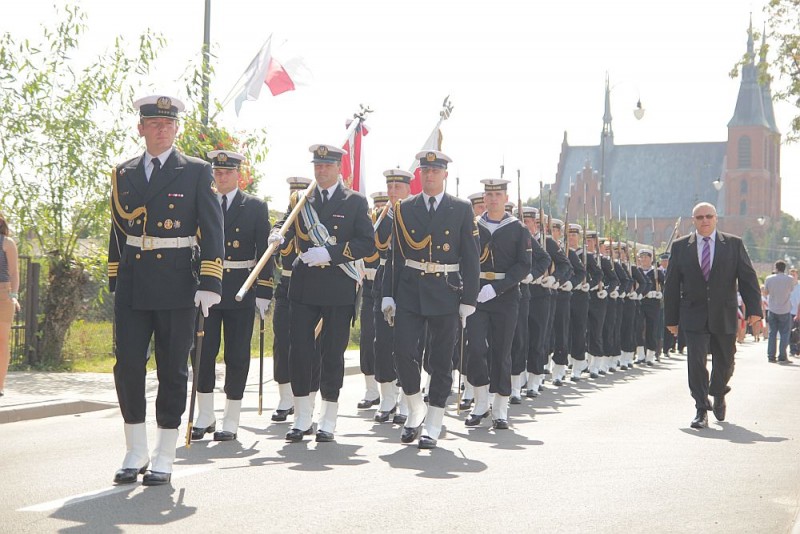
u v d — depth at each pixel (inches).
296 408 421.7
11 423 464.1
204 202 322.0
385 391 502.6
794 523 277.7
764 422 509.7
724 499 311.1
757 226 6456.7
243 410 526.9
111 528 257.3
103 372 690.8
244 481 323.0
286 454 381.7
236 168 437.7
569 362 895.7
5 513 272.8
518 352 590.2
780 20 1152.8
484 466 361.7
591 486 326.3
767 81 1162.6
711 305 494.9
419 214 420.2
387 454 387.2
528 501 300.7
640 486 327.9
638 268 970.1
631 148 6673.2
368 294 558.9
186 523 263.9
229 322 430.0
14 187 725.9
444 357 416.5
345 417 517.0
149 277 318.0
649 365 1018.7
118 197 323.3
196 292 322.3
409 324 419.8
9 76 724.7
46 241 743.7
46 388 576.7
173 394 320.5
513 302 490.9
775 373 885.8
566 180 6747.1
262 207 438.9
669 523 277.6
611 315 888.9
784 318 1074.1
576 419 515.5
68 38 726.5
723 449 412.8
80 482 316.8
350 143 564.1
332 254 410.3
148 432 425.4
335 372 418.9
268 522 266.2
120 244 328.2
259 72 732.7
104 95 731.4
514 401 594.6
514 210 652.7
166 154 325.7
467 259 422.3
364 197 427.2
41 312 733.9
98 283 804.0
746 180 6491.1
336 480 327.9
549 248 671.8
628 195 6560.0
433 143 569.0
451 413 549.0
